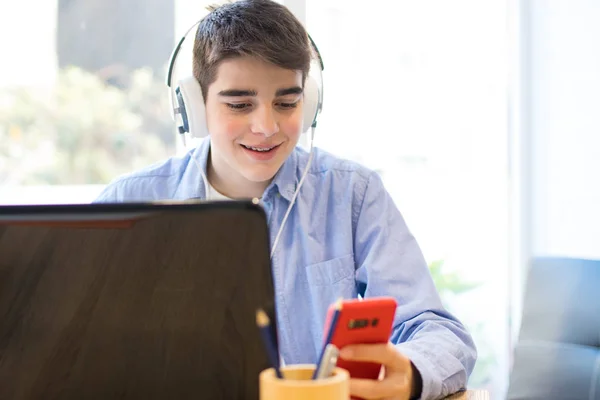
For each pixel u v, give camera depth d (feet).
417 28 8.77
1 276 2.95
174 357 2.87
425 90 8.83
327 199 5.44
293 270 5.26
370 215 5.37
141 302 2.89
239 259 2.86
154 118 8.20
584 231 8.58
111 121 8.12
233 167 5.02
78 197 8.07
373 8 8.61
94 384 2.91
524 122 8.96
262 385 2.63
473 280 9.04
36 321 2.94
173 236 2.88
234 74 4.58
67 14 7.98
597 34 8.47
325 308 5.17
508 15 8.96
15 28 7.89
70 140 8.04
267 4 4.77
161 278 2.88
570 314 5.55
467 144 8.97
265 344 2.81
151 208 2.89
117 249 2.91
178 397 2.87
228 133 4.77
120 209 2.91
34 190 7.97
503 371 9.02
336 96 8.53
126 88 8.14
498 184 9.07
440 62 8.85
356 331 3.04
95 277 2.92
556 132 8.81
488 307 9.05
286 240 5.34
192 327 2.86
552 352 5.51
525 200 9.00
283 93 4.65
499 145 9.05
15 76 7.91
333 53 8.50
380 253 5.20
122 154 8.16
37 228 2.92
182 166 5.61
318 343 5.17
